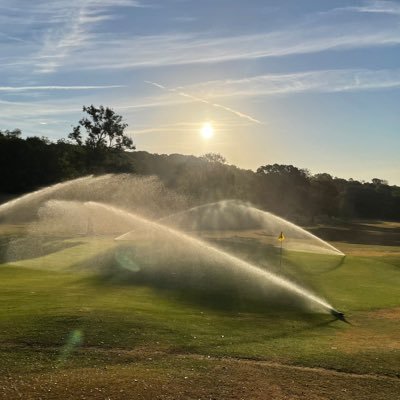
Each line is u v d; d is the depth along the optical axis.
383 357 13.95
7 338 13.47
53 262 32.09
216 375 11.86
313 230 87.31
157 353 13.18
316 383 11.74
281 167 117.94
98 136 79.81
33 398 10.00
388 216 144.00
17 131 111.75
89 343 13.48
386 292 25.91
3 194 92.88
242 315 19.02
